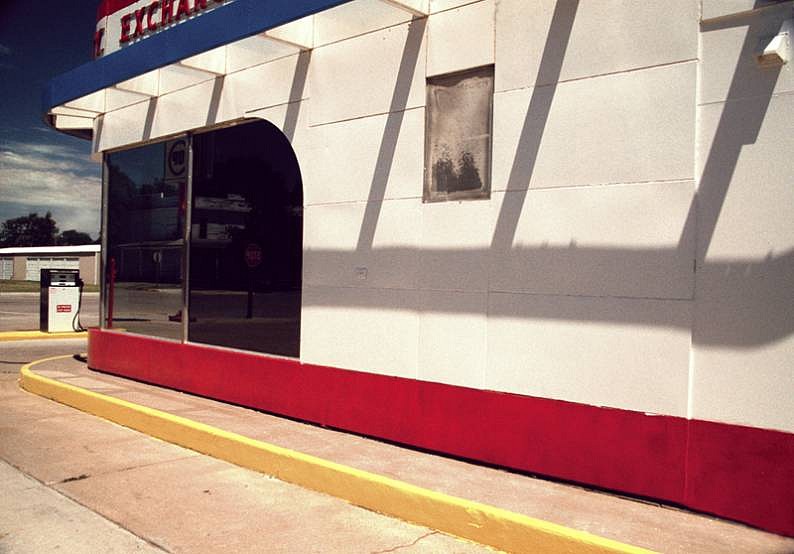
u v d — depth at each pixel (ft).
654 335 16.67
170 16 32.30
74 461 21.57
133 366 34.04
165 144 33.24
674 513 16.06
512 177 19.31
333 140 24.25
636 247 16.98
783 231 14.97
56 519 16.76
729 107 15.70
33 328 62.44
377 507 17.51
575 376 18.01
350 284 23.53
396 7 21.08
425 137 21.50
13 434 24.76
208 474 20.44
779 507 14.89
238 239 28.76
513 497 17.01
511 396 19.21
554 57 18.52
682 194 16.30
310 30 24.91
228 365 28.35
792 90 14.85
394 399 22.07
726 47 15.74
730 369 15.61
